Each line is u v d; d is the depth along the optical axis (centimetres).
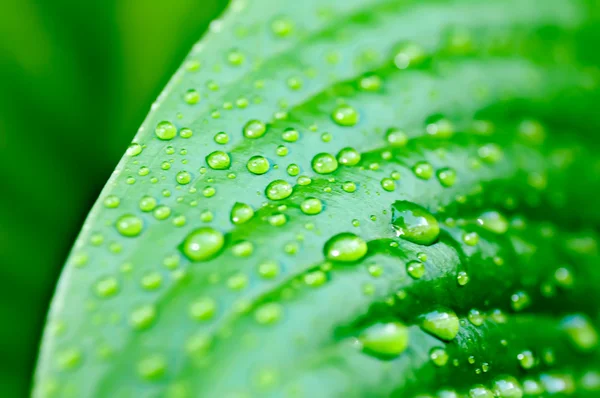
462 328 12
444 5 14
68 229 16
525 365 13
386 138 13
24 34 16
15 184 16
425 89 14
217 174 12
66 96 16
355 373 11
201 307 11
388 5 14
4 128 16
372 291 12
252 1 14
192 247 12
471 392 12
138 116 16
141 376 11
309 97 13
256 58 13
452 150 13
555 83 15
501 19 15
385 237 12
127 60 17
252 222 12
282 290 12
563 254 14
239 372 11
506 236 13
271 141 13
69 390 11
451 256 13
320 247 12
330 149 13
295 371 11
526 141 14
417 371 12
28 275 16
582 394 13
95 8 16
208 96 13
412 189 13
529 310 13
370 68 14
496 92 14
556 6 15
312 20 14
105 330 11
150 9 16
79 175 16
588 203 14
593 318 13
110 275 12
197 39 16
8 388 15
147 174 12
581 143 14
